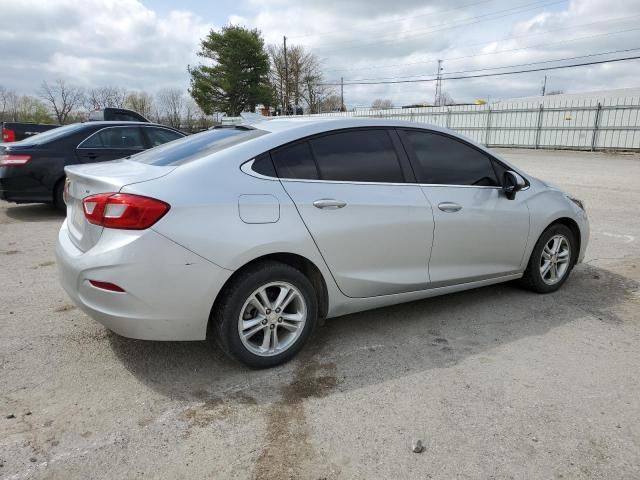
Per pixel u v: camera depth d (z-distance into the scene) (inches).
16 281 189.6
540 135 1162.6
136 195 108.0
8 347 135.0
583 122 1087.0
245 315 121.3
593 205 386.9
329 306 134.3
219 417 106.3
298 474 90.0
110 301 109.4
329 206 127.3
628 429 103.7
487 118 1252.5
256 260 120.5
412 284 145.5
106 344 138.0
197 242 110.3
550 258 181.8
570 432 102.4
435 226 146.3
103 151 314.5
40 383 117.7
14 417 104.0
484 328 153.3
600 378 124.0
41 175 296.0
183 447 96.6
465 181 157.5
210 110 1955.0
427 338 145.9
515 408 110.7
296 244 121.9
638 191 466.3
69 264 116.4
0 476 87.2
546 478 89.6
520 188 164.2
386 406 111.0
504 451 96.5
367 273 136.7
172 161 125.0
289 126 134.3
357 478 89.3
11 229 279.1
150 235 107.3
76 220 124.9
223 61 1916.8
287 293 125.4
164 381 120.1
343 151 135.9
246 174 120.0
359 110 1524.4
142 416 106.0
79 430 100.7
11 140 538.0
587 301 177.2
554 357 135.0
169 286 109.3
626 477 90.0
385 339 144.9
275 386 118.9
